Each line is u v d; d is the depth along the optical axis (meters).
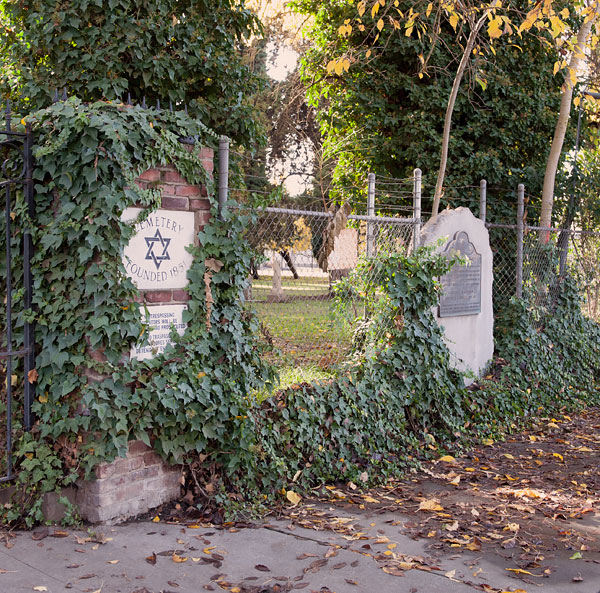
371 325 6.71
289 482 5.22
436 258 7.02
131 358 4.45
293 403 5.51
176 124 4.80
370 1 8.64
